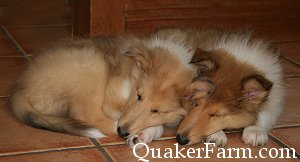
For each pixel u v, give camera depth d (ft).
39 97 3.41
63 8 6.07
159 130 3.35
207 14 4.87
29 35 5.11
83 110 3.42
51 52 3.54
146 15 4.61
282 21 5.22
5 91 3.89
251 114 3.29
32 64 3.55
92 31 4.43
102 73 3.42
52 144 3.22
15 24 5.42
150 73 3.27
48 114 3.42
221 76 3.22
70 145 3.23
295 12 5.24
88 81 3.40
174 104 3.28
